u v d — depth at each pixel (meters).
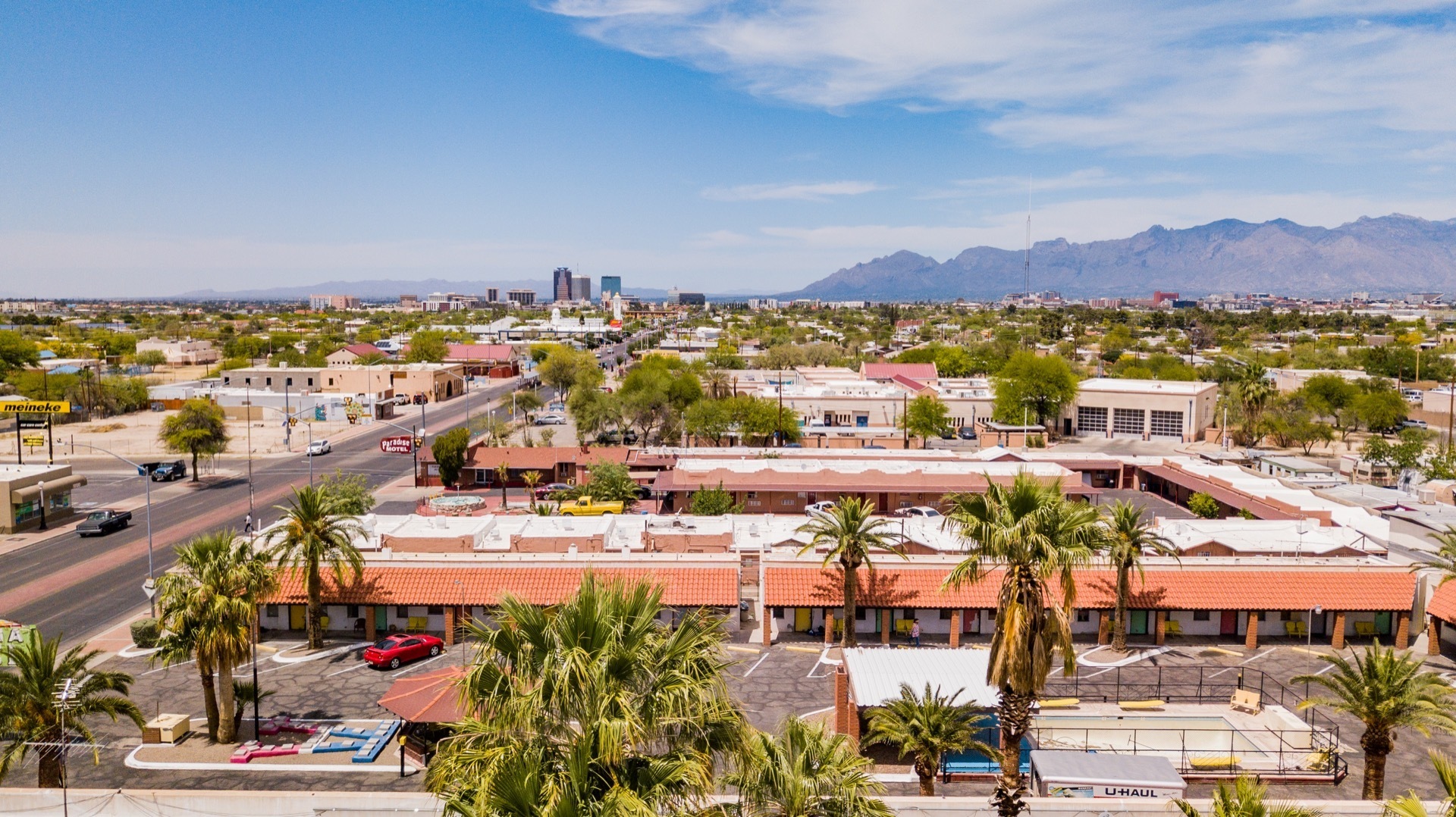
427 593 52.06
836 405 130.50
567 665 16.20
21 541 74.19
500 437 116.81
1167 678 46.88
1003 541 24.81
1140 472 98.62
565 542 59.78
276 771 36.31
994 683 26.12
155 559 68.25
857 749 34.22
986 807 27.83
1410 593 51.66
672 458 96.25
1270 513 72.38
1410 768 37.50
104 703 32.44
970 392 139.62
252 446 123.69
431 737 37.03
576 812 15.70
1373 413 127.12
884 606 51.38
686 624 18.59
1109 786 30.09
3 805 28.77
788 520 65.88
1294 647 52.00
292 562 52.03
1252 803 23.22
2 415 95.06
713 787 17.72
